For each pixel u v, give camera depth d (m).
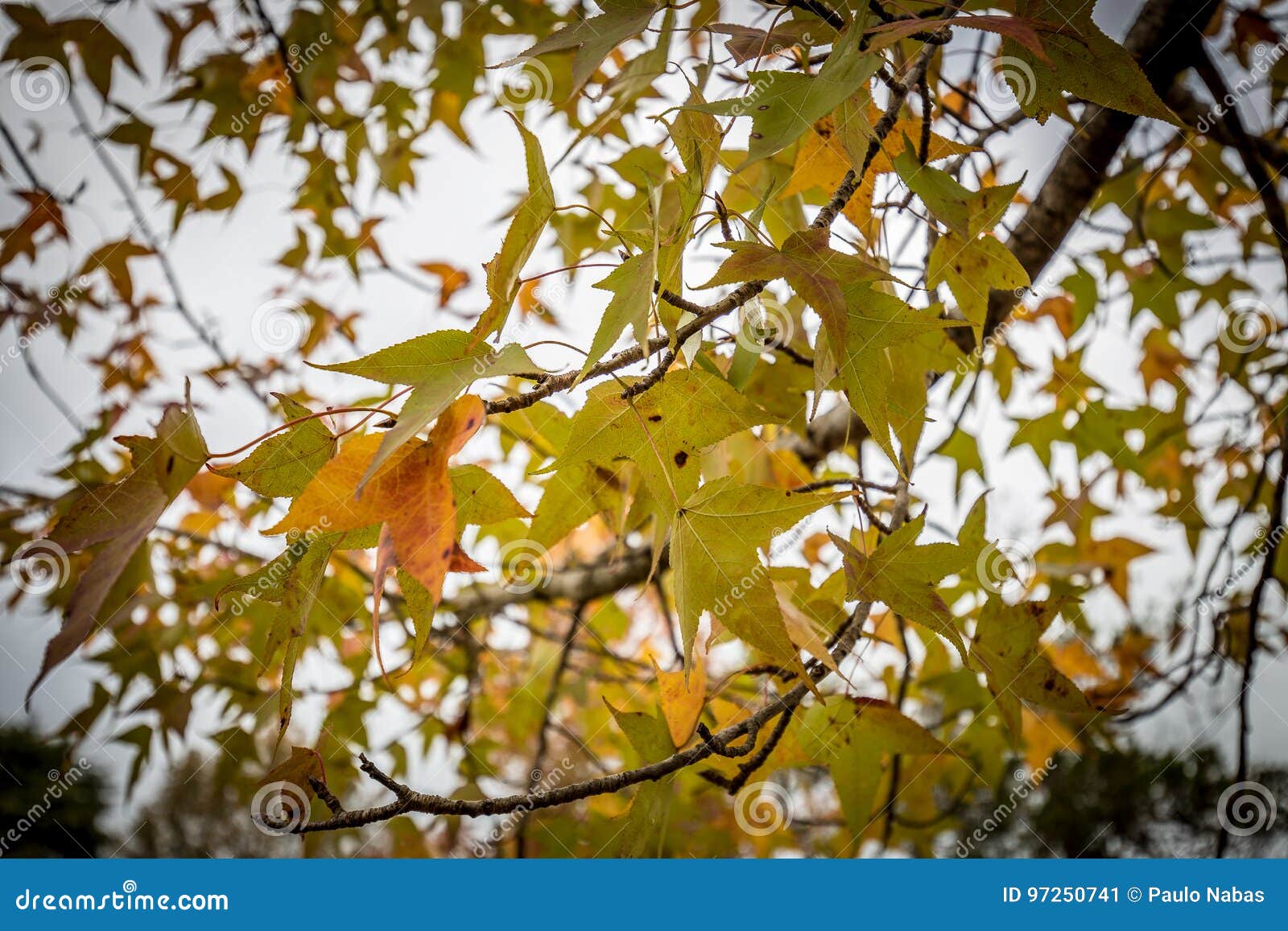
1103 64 1.14
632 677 2.96
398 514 0.88
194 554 2.92
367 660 2.86
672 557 1.09
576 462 1.09
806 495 1.03
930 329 1.10
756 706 1.50
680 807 2.68
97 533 0.83
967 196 1.23
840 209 1.10
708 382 1.07
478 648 3.11
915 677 2.61
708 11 1.87
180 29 2.48
